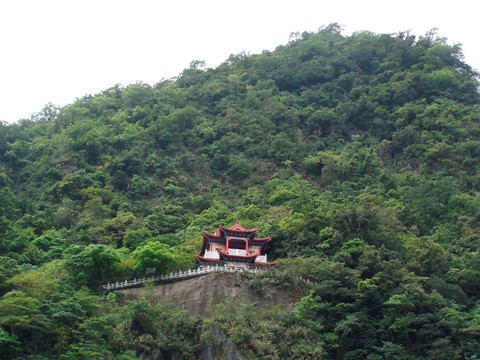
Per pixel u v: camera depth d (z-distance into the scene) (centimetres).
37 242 8519
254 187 11600
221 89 15750
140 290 6378
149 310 5759
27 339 5169
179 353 5522
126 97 15400
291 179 11806
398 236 7750
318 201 9188
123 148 12700
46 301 5491
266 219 8962
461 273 6781
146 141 13075
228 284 6275
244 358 5253
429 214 9462
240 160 12600
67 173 11219
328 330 5828
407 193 10075
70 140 12181
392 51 17200
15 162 12094
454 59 16675
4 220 8419
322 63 17300
